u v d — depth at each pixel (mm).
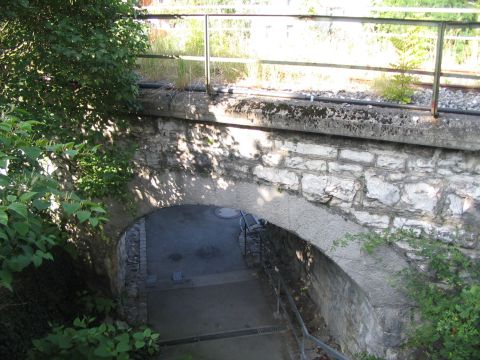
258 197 4613
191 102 4398
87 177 5004
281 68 4957
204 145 4629
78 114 4578
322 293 6234
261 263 7941
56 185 2719
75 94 4465
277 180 4445
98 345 3617
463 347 3777
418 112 3836
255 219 9516
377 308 4453
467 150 3688
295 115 4039
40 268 5426
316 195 4332
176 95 4520
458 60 5555
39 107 4168
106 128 4895
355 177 4133
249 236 8906
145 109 4609
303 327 5402
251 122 4227
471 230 3928
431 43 5594
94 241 5793
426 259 4137
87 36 4008
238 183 4648
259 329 6332
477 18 6852
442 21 3514
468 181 3805
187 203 5004
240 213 9891
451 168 3814
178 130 4672
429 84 4652
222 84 4734
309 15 3869
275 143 4320
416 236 4098
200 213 9938
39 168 3486
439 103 4109
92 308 5914
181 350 5926
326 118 3943
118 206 5352
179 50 5570
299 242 6996
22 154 2959
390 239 4188
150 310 6691
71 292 5902
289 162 4328
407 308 4348
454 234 3979
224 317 6582
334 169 4176
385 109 3920
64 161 5047
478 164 3729
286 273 7586
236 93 4473
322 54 5496
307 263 6754
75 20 3967
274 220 4637
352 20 3775
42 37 3895
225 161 4609
